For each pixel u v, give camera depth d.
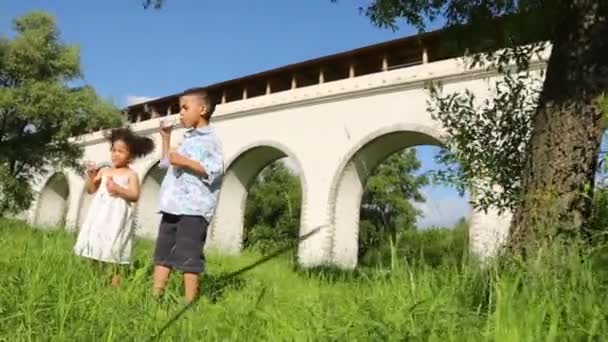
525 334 1.88
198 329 2.44
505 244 4.58
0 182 24.91
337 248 24.72
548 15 5.28
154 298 3.02
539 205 4.48
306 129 27.19
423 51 23.66
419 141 24.11
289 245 1.21
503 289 2.27
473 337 2.02
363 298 2.61
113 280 3.33
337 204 25.33
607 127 4.20
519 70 6.61
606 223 4.38
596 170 4.59
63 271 3.22
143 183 34.03
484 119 6.49
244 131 30.03
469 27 6.72
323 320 2.37
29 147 26.20
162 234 4.11
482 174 6.27
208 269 5.81
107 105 27.44
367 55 26.47
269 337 2.24
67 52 26.86
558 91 4.74
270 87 30.17
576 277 2.68
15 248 4.00
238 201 30.86
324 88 26.70
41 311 2.44
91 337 2.21
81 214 38.72
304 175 26.64
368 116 24.80
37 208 42.88
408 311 2.24
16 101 24.97
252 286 3.70
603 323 2.07
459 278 2.83
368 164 25.70
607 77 4.62
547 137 4.68
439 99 6.96
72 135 28.23
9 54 25.77
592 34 4.71
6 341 2.12
